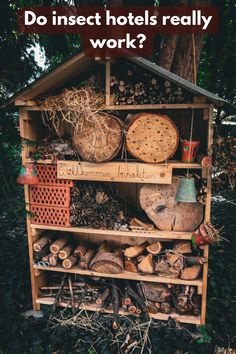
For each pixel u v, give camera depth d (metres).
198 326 2.58
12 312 2.78
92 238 3.14
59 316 2.75
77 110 2.25
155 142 2.27
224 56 4.89
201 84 5.73
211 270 3.50
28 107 2.48
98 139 2.32
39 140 2.80
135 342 2.41
